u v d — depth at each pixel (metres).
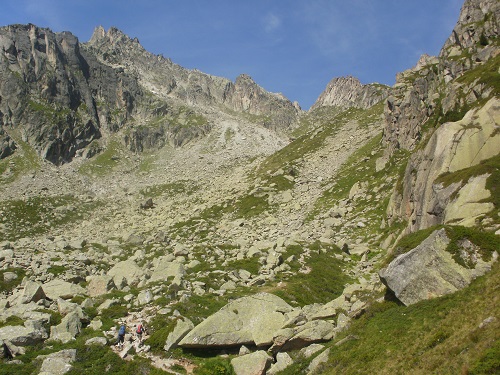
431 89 72.06
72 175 153.00
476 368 15.38
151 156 188.00
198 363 25.61
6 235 90.50
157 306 32.53
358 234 54.16
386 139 84.12
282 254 45.88
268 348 26.36
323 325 25.77
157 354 26.28
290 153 122.81
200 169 160.62
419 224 38.97
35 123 161.25
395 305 24.73
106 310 31.84
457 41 77.81
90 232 88.88
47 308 32.41
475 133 37.97
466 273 23.00
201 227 76.06
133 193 134.75
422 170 42.59
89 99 195.38
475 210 30.42
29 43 181.75
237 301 29.80
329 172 92.06
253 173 119.94
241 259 45.97
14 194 120.44
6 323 28.86
